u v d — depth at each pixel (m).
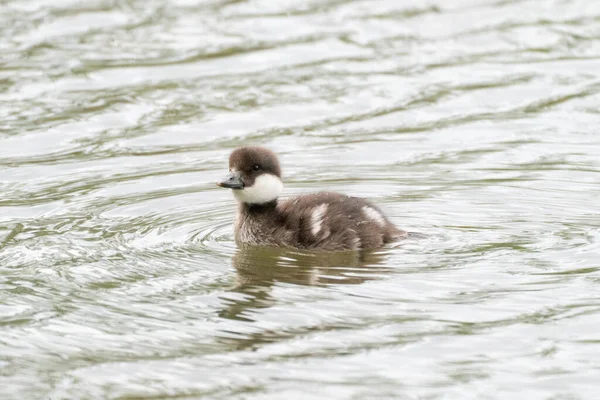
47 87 21.16
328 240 13.76
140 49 23.03
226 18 24.83
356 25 24.52
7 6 25.30
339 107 20.52
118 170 17.61
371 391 9.80
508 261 12.91
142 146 18.80
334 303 11.70
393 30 24.27
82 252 13.65
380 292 11.99
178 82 21.56
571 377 10.02
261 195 14.30
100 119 19.91
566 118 19.88
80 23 24.41
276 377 10.08
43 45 23.12
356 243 13.66
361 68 22.25
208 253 13.62
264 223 14.26
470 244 13.65
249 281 12.48
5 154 18.28
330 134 19.34
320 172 17.45
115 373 10.25
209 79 21.72
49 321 11.46
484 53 23.11
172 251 13.69
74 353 10.70
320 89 21.28
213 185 16.86
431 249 13.51
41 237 14.30
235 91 21.19
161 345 10.80
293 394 9.77
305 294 12.01
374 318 11.30
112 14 25.02
